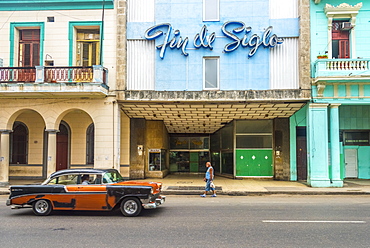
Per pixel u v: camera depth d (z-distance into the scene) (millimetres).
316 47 17094
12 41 17906
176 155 25844
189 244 6781
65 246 6703
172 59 17594
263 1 17422
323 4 17203
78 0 17672
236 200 13195
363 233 7629
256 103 17406
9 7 17984
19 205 10109
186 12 17688
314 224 8539
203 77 17516
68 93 16562
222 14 17547
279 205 11727
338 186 16672
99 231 7930
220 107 18062
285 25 17297
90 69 16766
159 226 8398
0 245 6797
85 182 10070
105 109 17422
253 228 8125
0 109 17578
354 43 16984
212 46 17484
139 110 18922
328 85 16922
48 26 17859
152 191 9891
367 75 16016
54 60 17719
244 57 17391
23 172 20438
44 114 17516
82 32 18391
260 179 20062
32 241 7090
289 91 17016
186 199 13555
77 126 20422
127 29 17812
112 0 17672
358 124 20375
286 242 6906
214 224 8586
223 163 22578
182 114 19672
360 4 16812
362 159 20578
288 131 19484
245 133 20438
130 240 7102
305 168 19219
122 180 10906
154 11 17828
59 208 9891
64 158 20453
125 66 17625
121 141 20016
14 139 20688
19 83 16266
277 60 17281
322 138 16891
